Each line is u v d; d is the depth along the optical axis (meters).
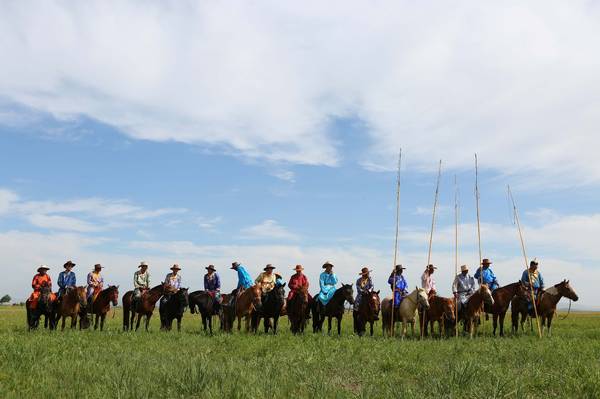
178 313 21.47
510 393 8.20
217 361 11.62
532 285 21.75
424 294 19.59
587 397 8.10
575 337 18.58
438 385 8.58
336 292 20.83
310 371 10.27
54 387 8.36
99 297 22.11
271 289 21.30
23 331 20.64
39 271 21.97
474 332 21.36
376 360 11.92
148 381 8.62
